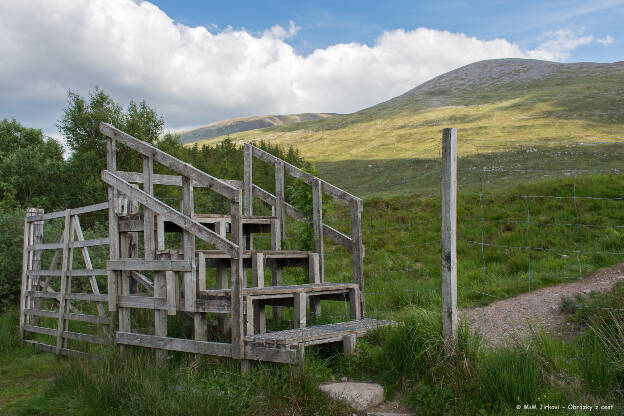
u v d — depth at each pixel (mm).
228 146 55156
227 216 8859
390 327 6609
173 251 6969
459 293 9742
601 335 5625
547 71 150625
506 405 4543
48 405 5957
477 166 36344
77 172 19594
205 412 4969
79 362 6816
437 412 4711
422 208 17984
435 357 5316
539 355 5258
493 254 12453
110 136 8047
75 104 21328
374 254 14031
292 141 116812
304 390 5109
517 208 15344
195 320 6590
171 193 19234
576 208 14102
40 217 9914
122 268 7480
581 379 4977
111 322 7785
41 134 24156
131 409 5352
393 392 5301
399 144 85312
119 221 7871
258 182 34375
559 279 9891
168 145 23016
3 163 19281
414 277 11859
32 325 9773
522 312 8109
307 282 8742
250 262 8539
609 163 31984
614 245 11469
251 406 5043
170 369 6508
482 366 5070
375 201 19812
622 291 7176
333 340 6164
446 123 97000
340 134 115750
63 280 8984
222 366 6051
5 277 11672
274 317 8945
